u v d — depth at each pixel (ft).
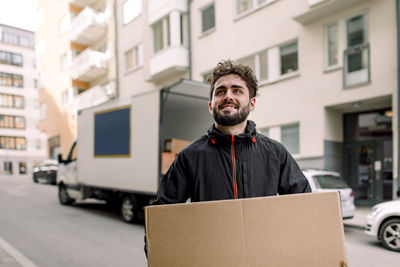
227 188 4.96
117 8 58.95
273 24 34.53
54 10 77.61
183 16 44.55
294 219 4.57
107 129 23.99
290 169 5.33
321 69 30.71
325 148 30.48
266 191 5.01
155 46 48.16
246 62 37.65
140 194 22.39
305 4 31.40
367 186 31.04
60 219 24.41
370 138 31.07
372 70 27.14
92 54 60.13
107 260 14.51
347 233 20.47
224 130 5.42
